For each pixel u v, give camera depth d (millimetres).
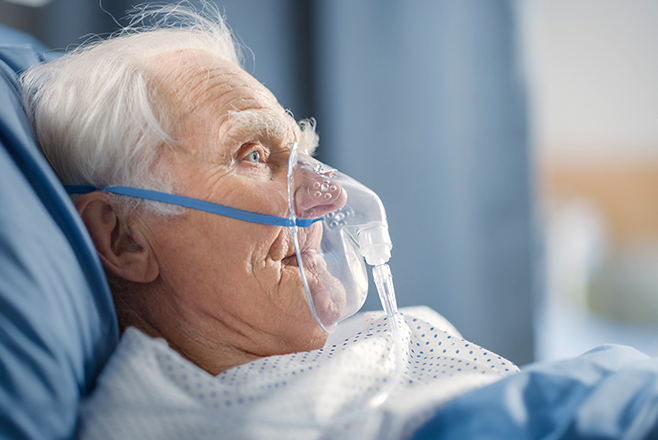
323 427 709
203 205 890
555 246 2801
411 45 2314
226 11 2334
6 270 670
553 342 2672
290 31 2414
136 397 726
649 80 2777
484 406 715
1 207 696
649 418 655
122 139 893
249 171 924
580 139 2877
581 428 645
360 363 818
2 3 2117
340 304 942
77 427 703
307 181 934
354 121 2373
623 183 2852
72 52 1072
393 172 2350
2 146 762
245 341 933
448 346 973
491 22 2264
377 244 960
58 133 925
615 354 858
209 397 755
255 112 938
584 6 2795
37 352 660
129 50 992
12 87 913
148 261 909
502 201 2281
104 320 819
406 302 2316
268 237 907
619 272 2799
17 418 618
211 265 901
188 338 930
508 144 2279
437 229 2309
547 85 2863
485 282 2281
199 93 925
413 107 2320
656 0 2729
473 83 2271
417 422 754
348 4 2361
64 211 791
